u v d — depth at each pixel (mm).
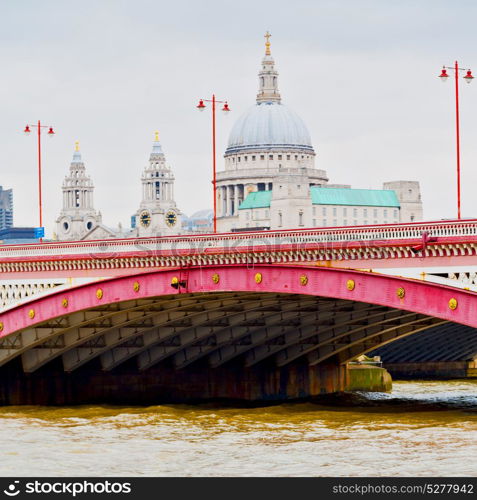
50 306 191000
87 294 186000
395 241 149000
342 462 141750
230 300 189500
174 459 146250
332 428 171500
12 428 175750
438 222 145750
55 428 175625
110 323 198125
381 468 137625
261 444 156625
